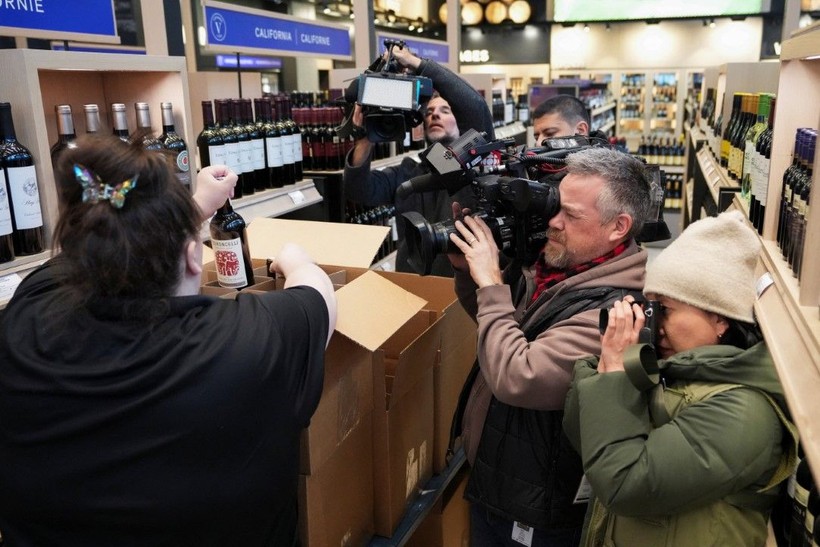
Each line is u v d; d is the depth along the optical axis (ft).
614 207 5.24
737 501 4.15
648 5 39.17
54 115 6.66
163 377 3.45
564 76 41.93
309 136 10.99
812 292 4.32
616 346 4.44
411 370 5.59
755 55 39.68
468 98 7.95
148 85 6.85
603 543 4.79
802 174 5.32
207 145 8.33
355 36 14.21
